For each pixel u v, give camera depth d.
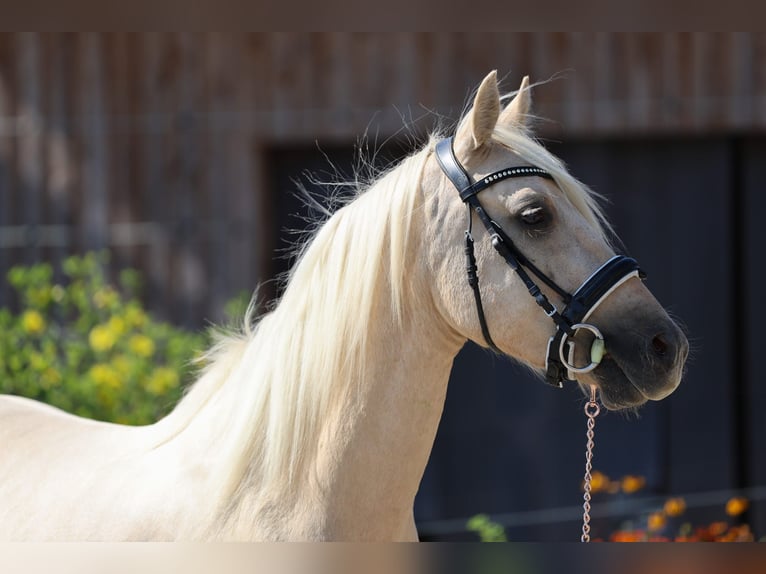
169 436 3.75
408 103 9.70
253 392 3.52
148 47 9.88
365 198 3.65
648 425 10.02
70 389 7.61
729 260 10.16
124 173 9.96
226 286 9.89
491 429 10.04
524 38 9.66
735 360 10.15
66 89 9.95
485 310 3.47
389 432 3.50
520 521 9.85
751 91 9.71
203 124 9.87
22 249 10.02
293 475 3.42
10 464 3.89
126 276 9.18
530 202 3.45
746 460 10.08
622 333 3.38
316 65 9.75
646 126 9.73
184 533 3.39
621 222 10.11
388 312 3.54
